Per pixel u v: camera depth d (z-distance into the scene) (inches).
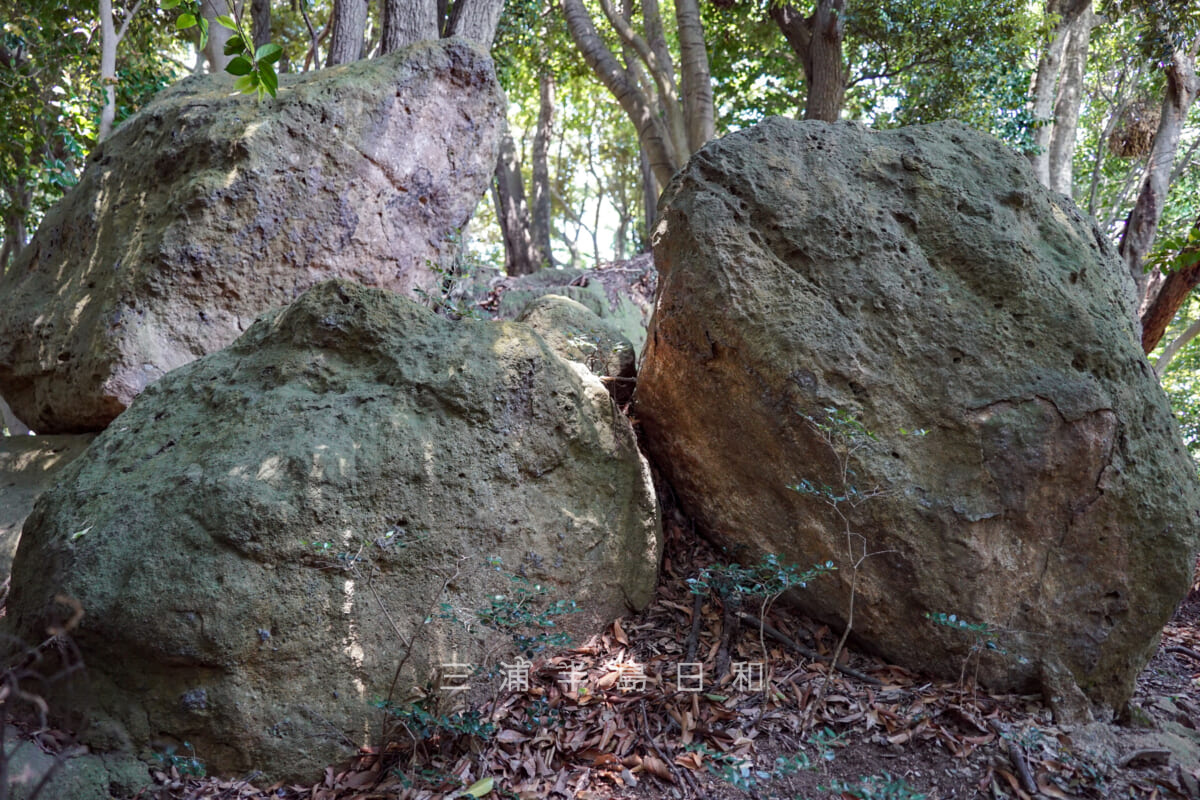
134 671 117.0
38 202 410.6
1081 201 692.7
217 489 120.9
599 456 149.6
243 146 193.3
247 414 134.3
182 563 117.0
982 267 142.1
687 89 419.2
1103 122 647.8
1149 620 135.9
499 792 115.4
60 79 396.8
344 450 127.3
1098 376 137.4
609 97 853.2
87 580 117.0
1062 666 133.4
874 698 133.0
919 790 116.6
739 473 147.8
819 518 139.6
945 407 135.6
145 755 114.8
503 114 243.4
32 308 205.0
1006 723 127.2
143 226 195.2
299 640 119.3
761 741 125.3
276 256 198.4
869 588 137.5
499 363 139.6
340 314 142.6
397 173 218.7
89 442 189.2
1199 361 609.3
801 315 137.8
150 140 206.7
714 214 144.5
